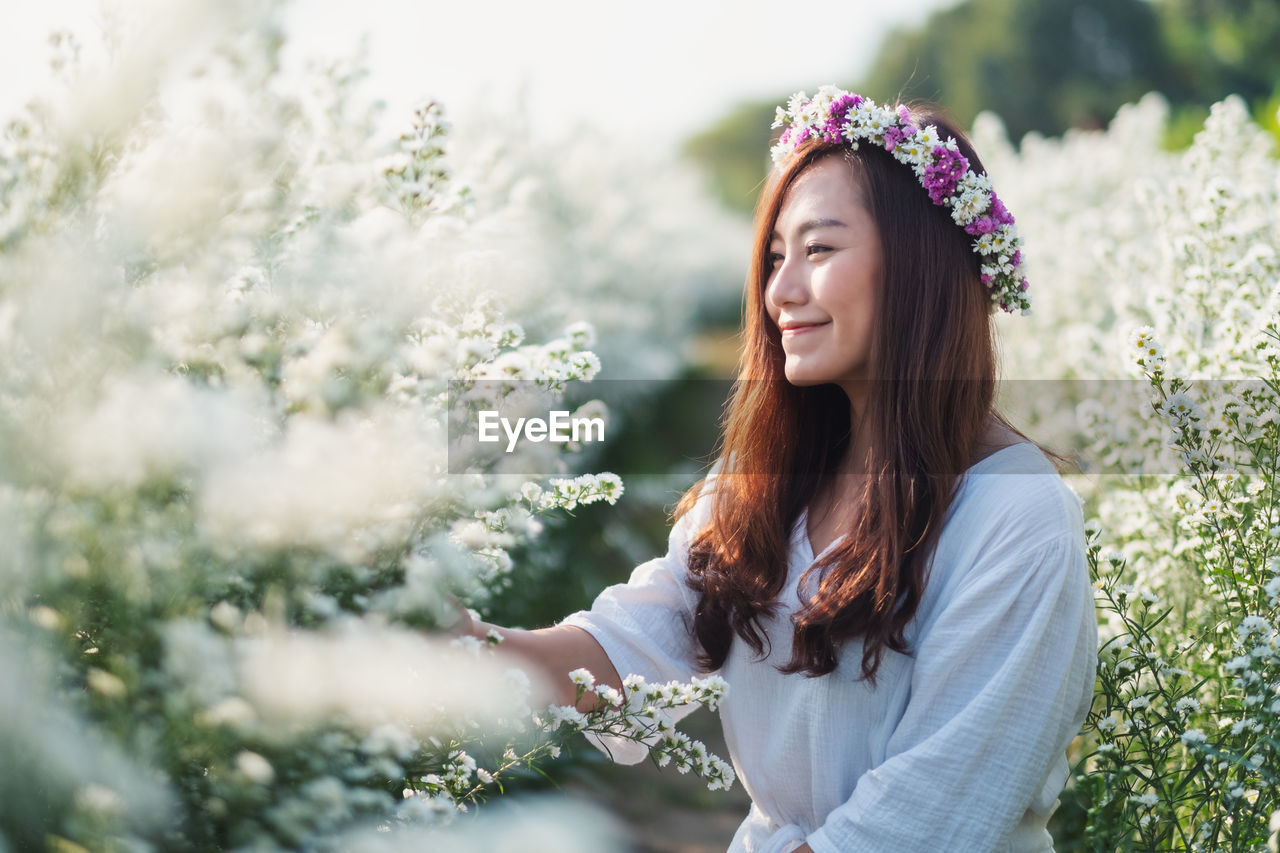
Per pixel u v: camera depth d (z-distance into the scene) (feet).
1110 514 8.34
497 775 5.07
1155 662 5.81
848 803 4.53
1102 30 72.84
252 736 3.26
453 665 3.87
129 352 3.67
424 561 3.82
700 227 35.73
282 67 4.28
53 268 3.55
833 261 5.01
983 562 4.58
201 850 3.53
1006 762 4.40
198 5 3.73
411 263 4.13
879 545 4.72
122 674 3.25
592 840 3.83
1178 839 6.25
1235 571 6.02
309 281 4.10
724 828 9.81
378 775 3.94
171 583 3.35
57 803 3.20
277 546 3.52
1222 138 10.85
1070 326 13.34
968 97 77.05
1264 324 6.10
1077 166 20.36
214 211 3.96
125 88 3.76
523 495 4.74
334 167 4.93
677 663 5.40
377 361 4.04
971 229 5.02
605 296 19.49
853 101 5.14
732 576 5.16
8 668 3.06
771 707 5.11
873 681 4.73
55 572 3.27
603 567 14.12
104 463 3.27
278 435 3.97
